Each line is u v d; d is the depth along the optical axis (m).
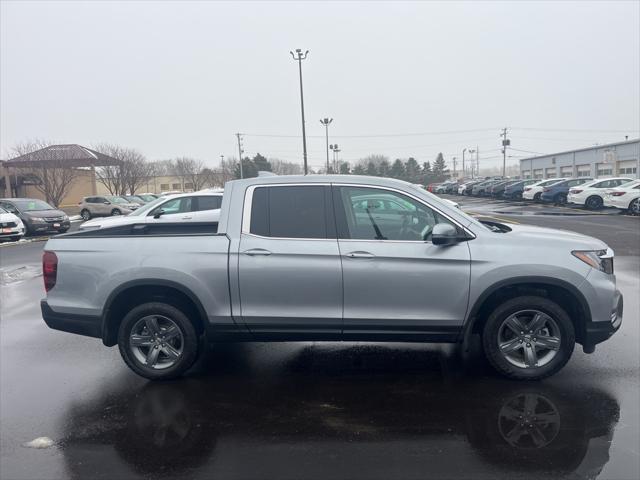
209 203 12.00
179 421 4.10
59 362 5.48
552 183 33.03
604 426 3.85
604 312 4.48
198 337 4.85
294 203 4.66
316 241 4.55
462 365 5.09
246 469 3.41
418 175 99.50
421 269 4.46
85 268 4.71
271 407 4.30
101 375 5.09
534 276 4.41
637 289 8.12
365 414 4.13
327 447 3.66
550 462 3.40
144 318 4.79
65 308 4.76
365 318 4.52
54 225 21.14
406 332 4.55
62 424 4.09
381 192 4.65
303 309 4.56
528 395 4.38
